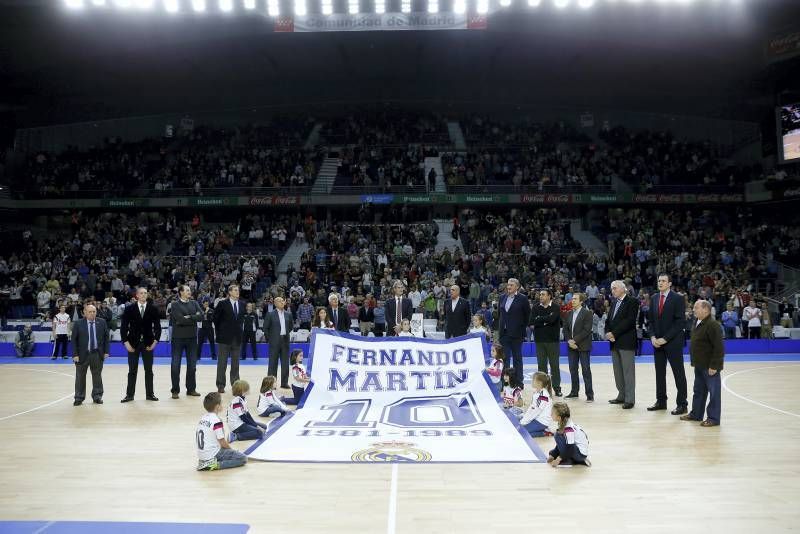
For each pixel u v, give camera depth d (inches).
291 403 409.4
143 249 1123.3
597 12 1058.7
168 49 1240.8
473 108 1514.5
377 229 1125.7
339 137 1429.6
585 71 1378.0
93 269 1018.1
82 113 1405.0
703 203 1205.1
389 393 390.0
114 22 1047.6
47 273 1019.9
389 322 469.4
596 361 746.8
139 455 282.2
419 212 1274.6
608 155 1349.7
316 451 278.8
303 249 1147.3
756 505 213.0
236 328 466.6
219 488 230.7
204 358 782.5
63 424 354.3
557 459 258.2
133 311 436.5
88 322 425.7
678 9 1042.7
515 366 454.9
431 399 387.2
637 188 1216.8
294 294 865.5
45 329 870.4
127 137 1469.0
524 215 1258.0
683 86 1352.1
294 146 1424.7
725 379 566.6
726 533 188.7
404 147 1384.1
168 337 829.8
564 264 1032.8
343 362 401.7
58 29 1059.3
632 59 1288.1
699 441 305.9
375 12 994.7
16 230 1257.4
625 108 1450.5
